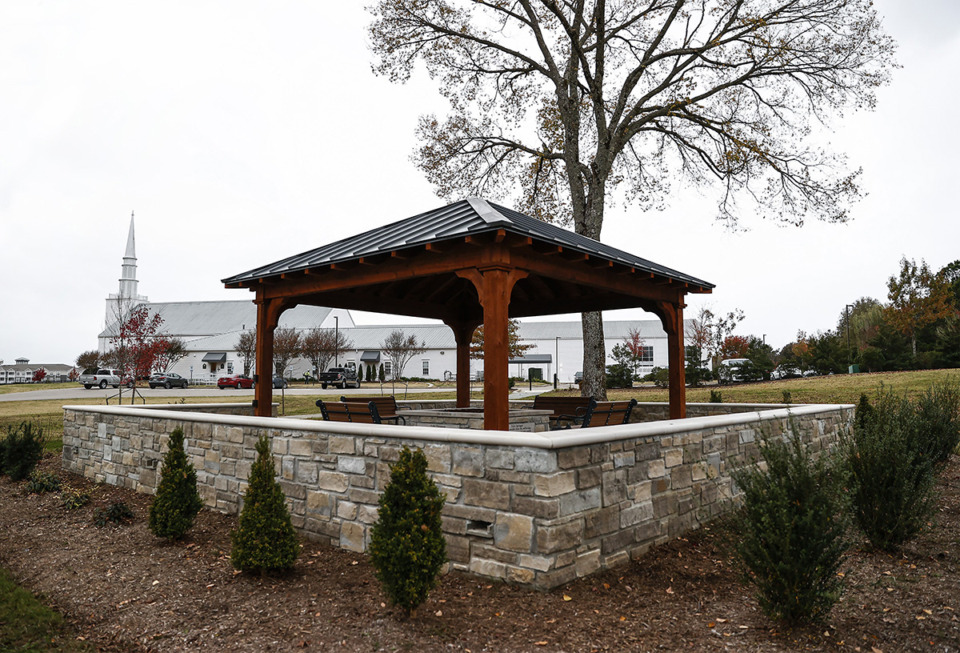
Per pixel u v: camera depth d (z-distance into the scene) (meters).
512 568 4.88
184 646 4.02
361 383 54.81
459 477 5.28
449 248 6.59
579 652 3.79
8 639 4.28
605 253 7.58
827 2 15.72
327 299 9.28
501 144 19.14
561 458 4.82
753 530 4.21
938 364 31.09
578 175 16.89
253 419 7.38
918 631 4.07
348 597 4.79
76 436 10.96
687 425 6.48
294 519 6.74
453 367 61.44
